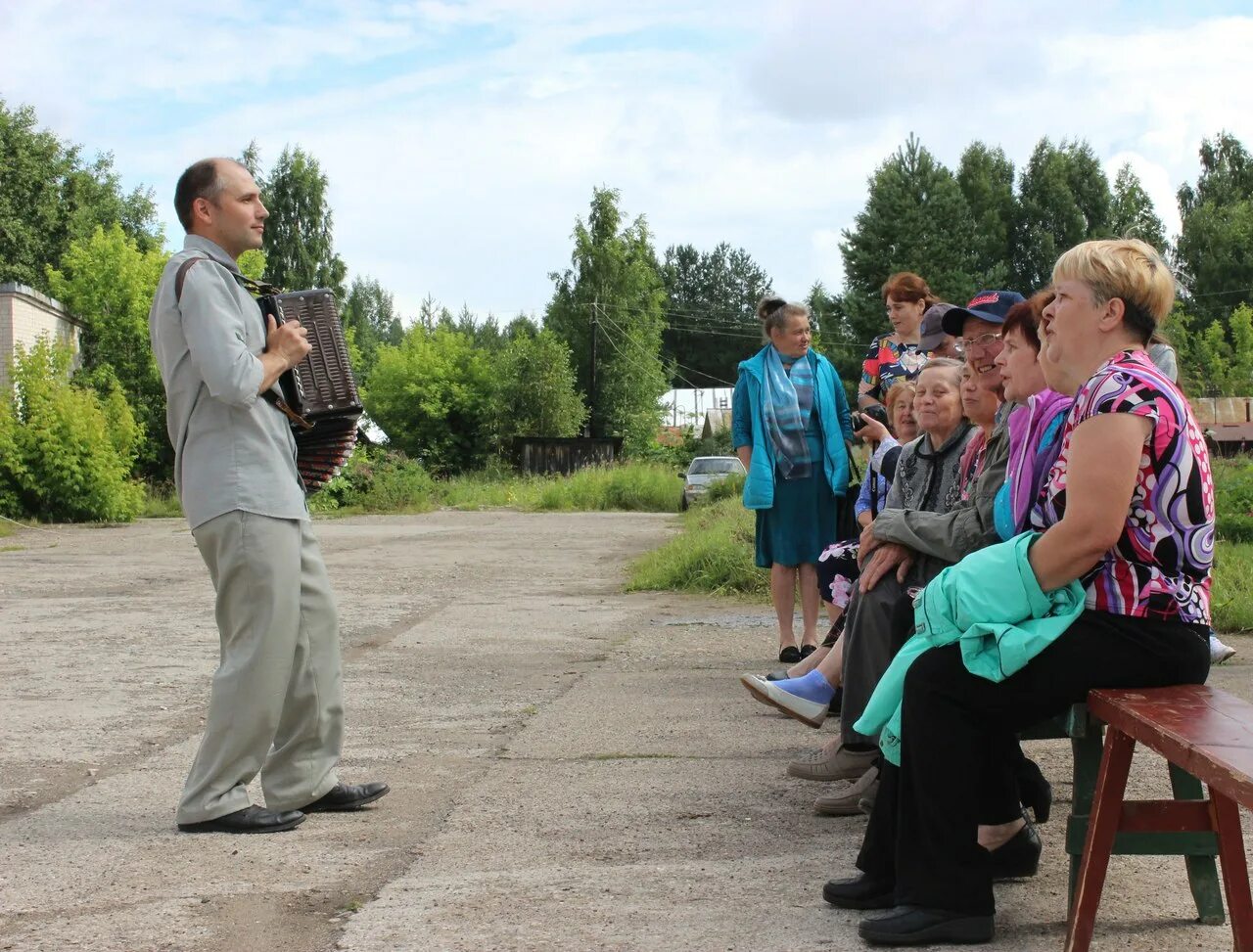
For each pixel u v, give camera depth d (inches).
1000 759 121.3
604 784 167.9
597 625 331.0
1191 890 115.0
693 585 409.1
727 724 204.4
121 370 1173.1
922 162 2000.5
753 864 133.9
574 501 1243.8
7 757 187.6
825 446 256.5
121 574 497.0
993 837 124.5
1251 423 1186.6
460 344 1964.8
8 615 361.7
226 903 123.0
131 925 117.3
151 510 1078.4
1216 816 102.0
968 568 108.0
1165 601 104.2
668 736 196.4
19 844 143.4
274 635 147.7
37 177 1775.3
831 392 260.2
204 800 147.9
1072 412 106.3
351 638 312.8
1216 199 2605.8
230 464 146.3
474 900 123.0
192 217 151.9
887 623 152.5
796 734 196.5
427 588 436.1
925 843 109.8
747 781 168.6
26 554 612.1
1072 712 105.7
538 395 1849.2
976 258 2151.8
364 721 211.9
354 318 3720.5
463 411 1903.3
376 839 144.3
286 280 2450.8
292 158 2465.6
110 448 957.2
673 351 3924.7
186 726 210.4
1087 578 105.7
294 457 153.7
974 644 105.7
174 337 147.5
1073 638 104.5
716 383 3890.3
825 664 168.9
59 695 238.7
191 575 492.7
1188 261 2487.7
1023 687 105.7
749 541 431.8
